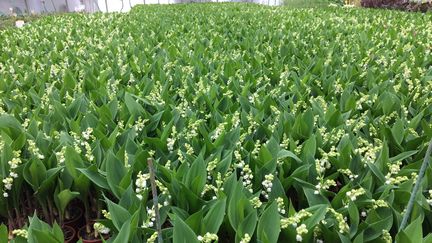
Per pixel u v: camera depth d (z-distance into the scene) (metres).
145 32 5.77
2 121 2.17
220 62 3.75
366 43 4.61
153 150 2.06
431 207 1.54
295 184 1.78
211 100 2.71
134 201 1.56
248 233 1.35
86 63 3.82
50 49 4.71
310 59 3.87
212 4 14.05
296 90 2.82
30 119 2.37
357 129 2.20
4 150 1.83
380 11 9.69
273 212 1.35
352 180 1.72
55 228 1.41
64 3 18.45
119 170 1.76
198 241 1.27
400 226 1.33
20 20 11.19
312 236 1.41
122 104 2.63
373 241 1.39
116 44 4.71
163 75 3.23
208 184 1.77
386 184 1.64
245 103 2.60
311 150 1.88
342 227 1.36
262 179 1.76
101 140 2.03
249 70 3.43
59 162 1.88
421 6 10.90
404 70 3.33
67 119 2.32
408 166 1.84
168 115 2.40
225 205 1.46
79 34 5.73
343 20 7.39
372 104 2.69
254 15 8.62
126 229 1.29
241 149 1.94
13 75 3.47
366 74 3.24
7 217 1.97
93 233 2.03
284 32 5.75
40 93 2.89
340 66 3.66
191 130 2.20
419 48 4.03
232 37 5.41
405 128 2.32
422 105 2.61
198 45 4.44
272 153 1.91
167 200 1.62
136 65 3.59
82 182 1.83
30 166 1.78
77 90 2.98
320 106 2.52
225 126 2.22
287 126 2.17
